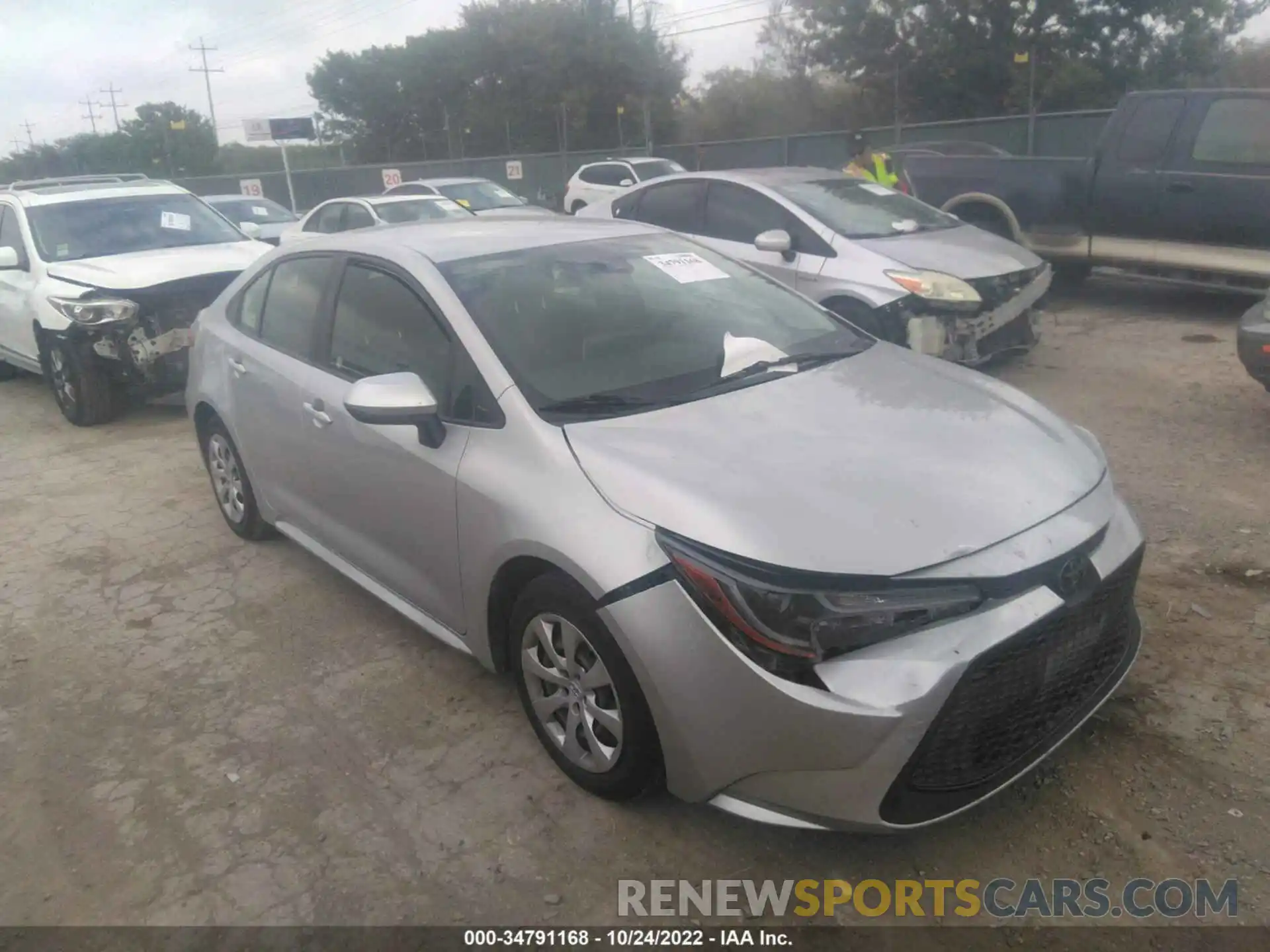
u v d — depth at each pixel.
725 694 2.64
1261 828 2.94
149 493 6.47
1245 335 5.93
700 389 3.48
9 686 4.21
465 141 55.97
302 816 3.28
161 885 3.02
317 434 4.20
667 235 4.55
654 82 51.34
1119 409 6.80
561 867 2.99
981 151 16.72
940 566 2.60
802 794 2.64
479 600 3.43
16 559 5.51
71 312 7.70
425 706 3.85
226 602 4.83
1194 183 9.16
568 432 3.17
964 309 7.06
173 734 3.78
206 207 9.50
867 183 8.70
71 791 3.49
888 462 2.97
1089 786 3.14
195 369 5.40
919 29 35.94
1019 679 2.70
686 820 3.14
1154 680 3.65
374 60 57.34
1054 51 34.59
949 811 2.68
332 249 4.45
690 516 2.74
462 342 3.54
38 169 73.69
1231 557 4.53
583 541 2.89
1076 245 10.16
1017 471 2.99
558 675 3.18
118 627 4.65
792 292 4.43
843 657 2.57
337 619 4.59
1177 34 34.12
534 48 50.69
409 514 3.69
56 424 8.48
